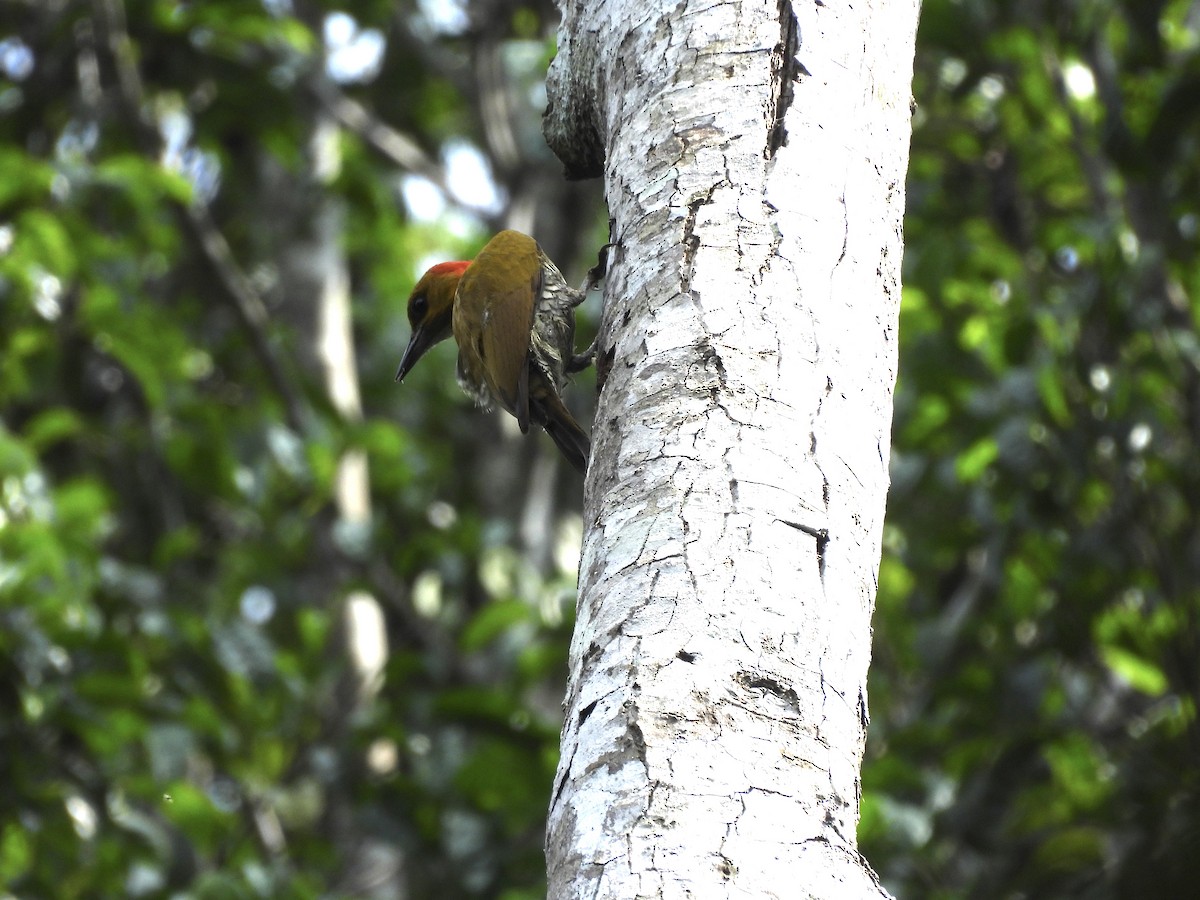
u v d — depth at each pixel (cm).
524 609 1270
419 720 1188
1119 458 1080
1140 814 1048
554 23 1802
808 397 431
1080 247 1304
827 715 388
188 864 1270
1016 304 1270
